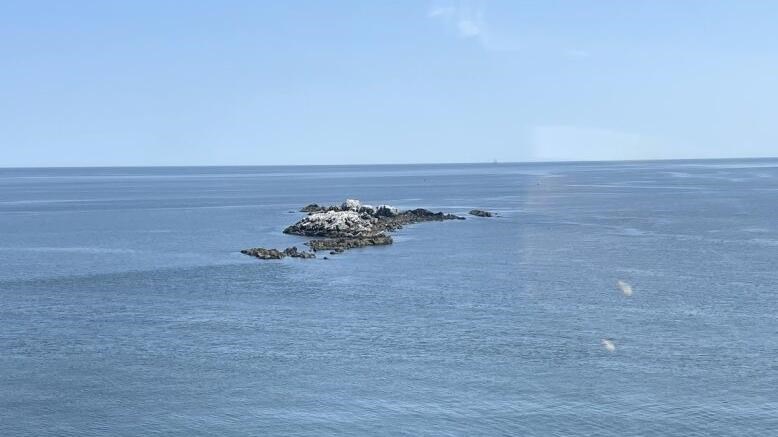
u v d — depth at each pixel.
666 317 63.03
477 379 47.88
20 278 85.25
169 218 166.38
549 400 44.22
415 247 108.06
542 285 77.56
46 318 65.00
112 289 78.00
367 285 78.19
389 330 59.69
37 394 46.22
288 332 59.47
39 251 109.25
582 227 135.50
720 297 70.88
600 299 70.50
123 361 52.38
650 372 48.81
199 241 119.69
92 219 165.88
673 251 102.44
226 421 41.97
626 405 43.38
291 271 87.62
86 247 113.62
